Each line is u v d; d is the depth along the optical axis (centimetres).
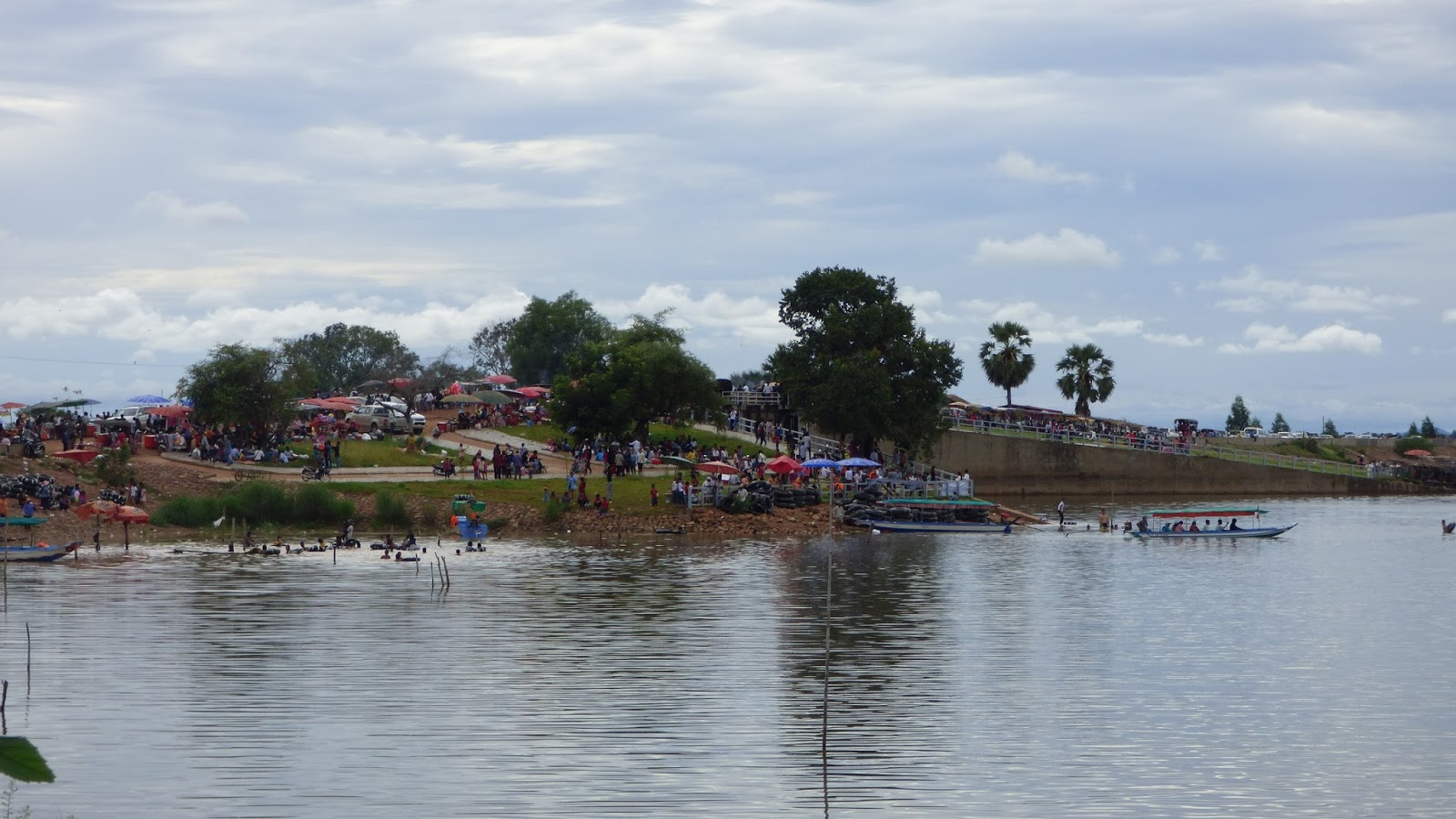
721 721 3391
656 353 11169
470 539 7812
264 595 5588
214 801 2714
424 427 12250
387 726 3297
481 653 4262
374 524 8525
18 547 6906
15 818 2584
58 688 3684
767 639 4603
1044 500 13275
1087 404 17525
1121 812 2708
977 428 13900
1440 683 3931
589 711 3481
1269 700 3706
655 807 2702
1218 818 2678
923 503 9606
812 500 9581
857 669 4091
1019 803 2756
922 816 2667
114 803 2702
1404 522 10869
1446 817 2697
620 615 5125
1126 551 8094
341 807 2680
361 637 4547
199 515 8331
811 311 12656
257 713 3422
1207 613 5366
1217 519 11050
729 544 8181
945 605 5550
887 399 11381
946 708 3572
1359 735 3322
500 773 2917
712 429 12675
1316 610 5500
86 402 10994
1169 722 3441
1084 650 4469
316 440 10525
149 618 4919
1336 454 18138
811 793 2805
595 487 9469
